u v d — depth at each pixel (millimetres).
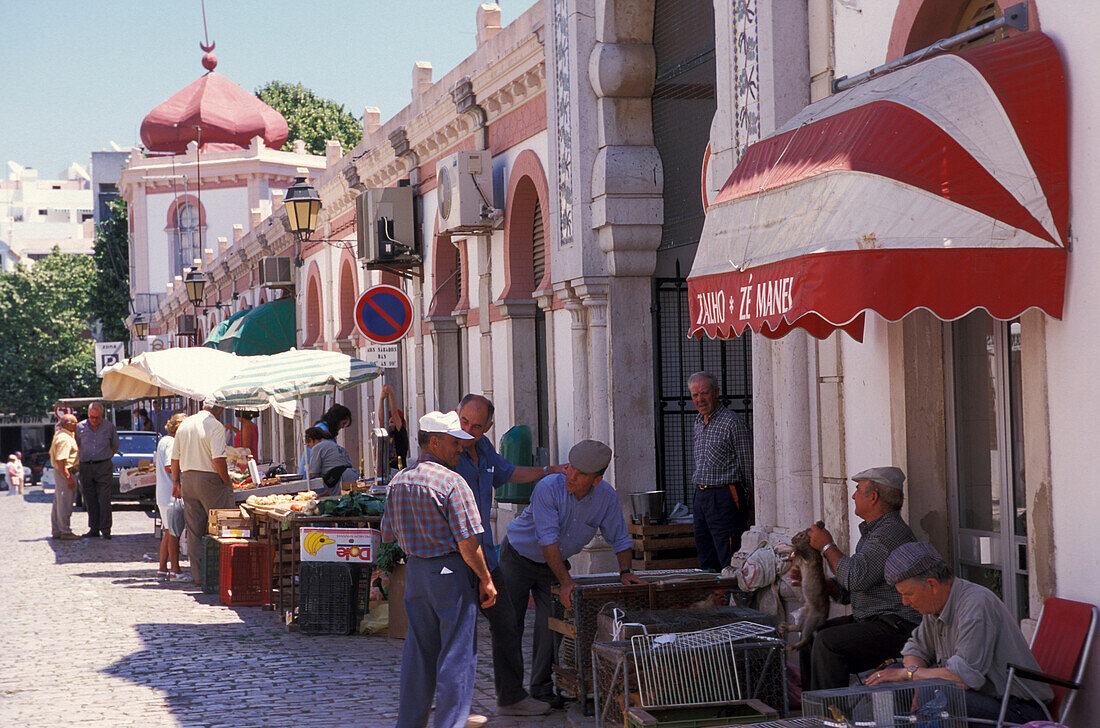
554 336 12766
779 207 5746
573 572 11492
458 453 7062
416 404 18062
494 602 6988
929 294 5164
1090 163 5305
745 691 6461
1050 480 5773
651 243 11172
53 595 13164
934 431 6988
